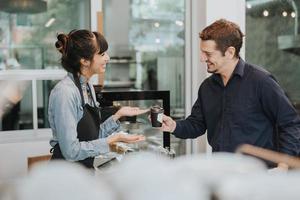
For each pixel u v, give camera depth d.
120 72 3.61
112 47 3.58
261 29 3.71
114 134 1.83
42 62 3.16
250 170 0.46
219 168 0.46
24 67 3.11
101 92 2.77
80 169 0.46
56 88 1.71
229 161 0.48
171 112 3.66
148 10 3.62
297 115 1.82
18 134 3.11
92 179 0.44
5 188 0.42
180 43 3.69
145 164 0.46
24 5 3.08
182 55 3.70
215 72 1.91
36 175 0.43
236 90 1.89
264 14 3.71
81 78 1.79
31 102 3.13
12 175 0.46
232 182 0.43
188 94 3.68
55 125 1.66
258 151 0.70
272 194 0.41
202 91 2.07
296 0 3.78
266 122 1.88
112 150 1.78
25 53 3.11
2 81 1.02
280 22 3.76
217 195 0.42
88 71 1.80
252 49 3.69
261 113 1.87
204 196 0.42
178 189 0.42
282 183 0.42
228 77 1.91
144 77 3.68
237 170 0.45
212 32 1.83
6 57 3.06
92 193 0.42
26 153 3.02
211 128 2.02
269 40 3.74
